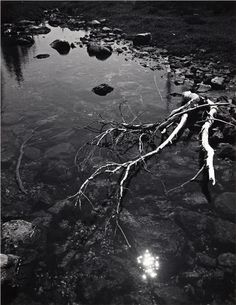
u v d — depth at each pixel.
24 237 2.08
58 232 2.14
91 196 2.46
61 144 3.13
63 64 5.76
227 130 3.01
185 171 2.69
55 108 3.93
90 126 3.48
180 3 9.62
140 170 2.73
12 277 1.80
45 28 8.94
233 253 1.90
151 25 7.95
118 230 2.12
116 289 1.75
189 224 2.11
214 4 8.88
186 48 5.95
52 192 2.53
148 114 3.66
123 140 3.16
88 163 2.86
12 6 12.27
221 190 2.44
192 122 3.36
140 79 4.75
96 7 11.60
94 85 4.60
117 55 6.14
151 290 1.73
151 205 2.33
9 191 2.55
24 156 2.98
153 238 2.02
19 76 5.21
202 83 4.40
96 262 1.91
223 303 1.64
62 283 1.80
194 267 1.84
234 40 6.05
